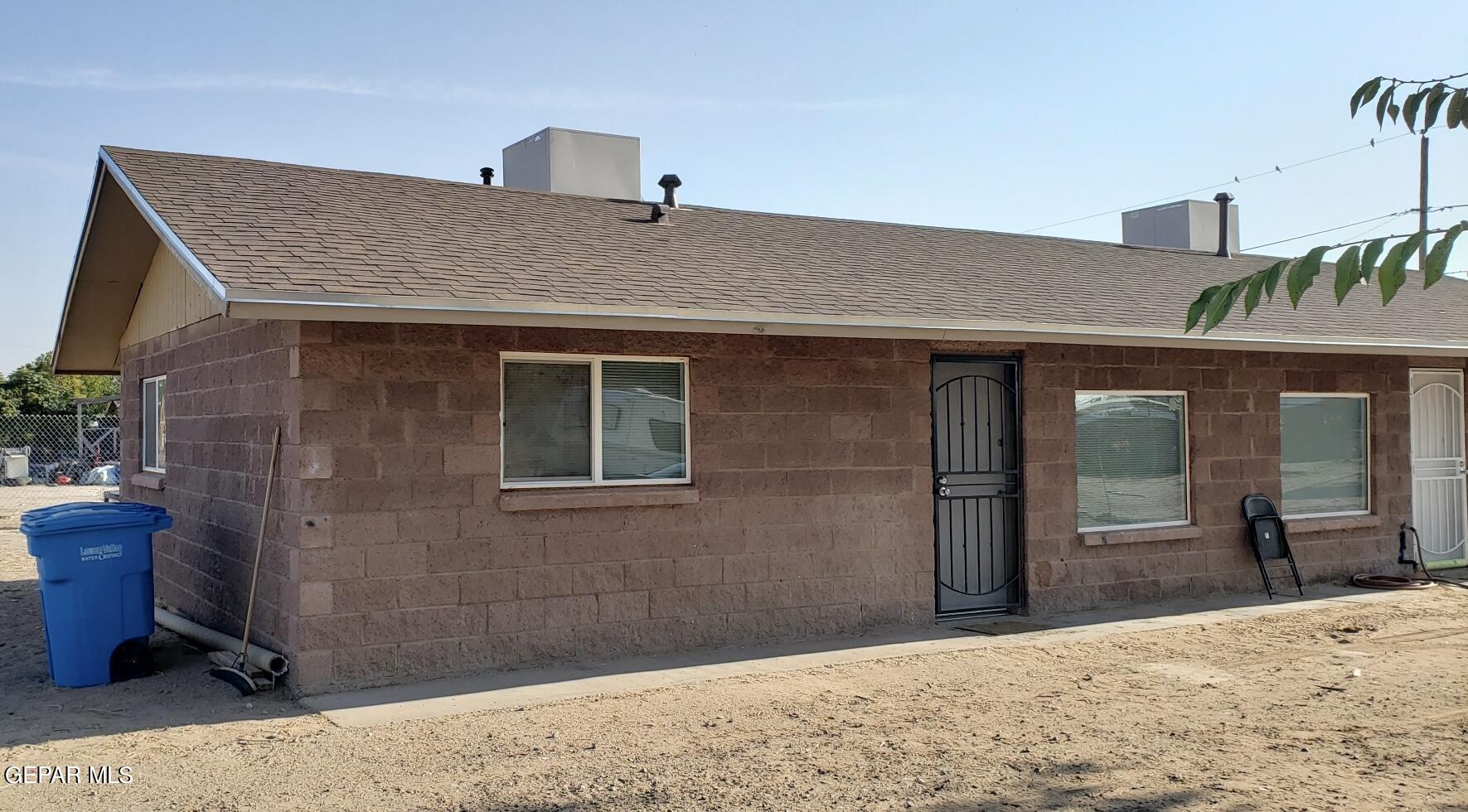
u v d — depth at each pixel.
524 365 8.63
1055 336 10.07
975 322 9.70
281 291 7.07
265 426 8.38
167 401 11.14
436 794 5.67
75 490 27.50
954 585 10.65
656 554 8.97
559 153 13.01
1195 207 17.55
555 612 8.55
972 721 7.11
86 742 6.66
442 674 8.09
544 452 8.70
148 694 7.86
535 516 8.48
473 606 8.22
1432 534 13.95
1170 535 11.58
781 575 9.52
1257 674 8.44
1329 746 6.59
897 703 7.54
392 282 7.71
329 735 6.71
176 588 10.64
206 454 9.84
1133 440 11.62
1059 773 6.05
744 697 7.66
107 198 10.55
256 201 9.40
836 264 11.23
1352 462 13.24
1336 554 12.87
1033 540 10.80
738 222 12.58
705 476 9.21
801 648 9.27
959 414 10.70
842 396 9.84
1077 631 10.07
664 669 8.46
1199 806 5.54
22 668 8.77
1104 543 11.16
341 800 5.58
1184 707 7.48
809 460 9.66
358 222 9.34
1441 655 9.11
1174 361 11.72
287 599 7.86
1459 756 6.38
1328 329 12.32
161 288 11.47
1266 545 12.16
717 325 8.48
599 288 8.57
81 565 8.10
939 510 10.60
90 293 12.26
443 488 8.11
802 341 9.66
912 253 12.64
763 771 6.05
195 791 5.74
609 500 8.73
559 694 7.70
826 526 9.73
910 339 9.75
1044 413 10.89
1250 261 16.36
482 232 9.79
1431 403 14.07
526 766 6.10
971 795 5.68
